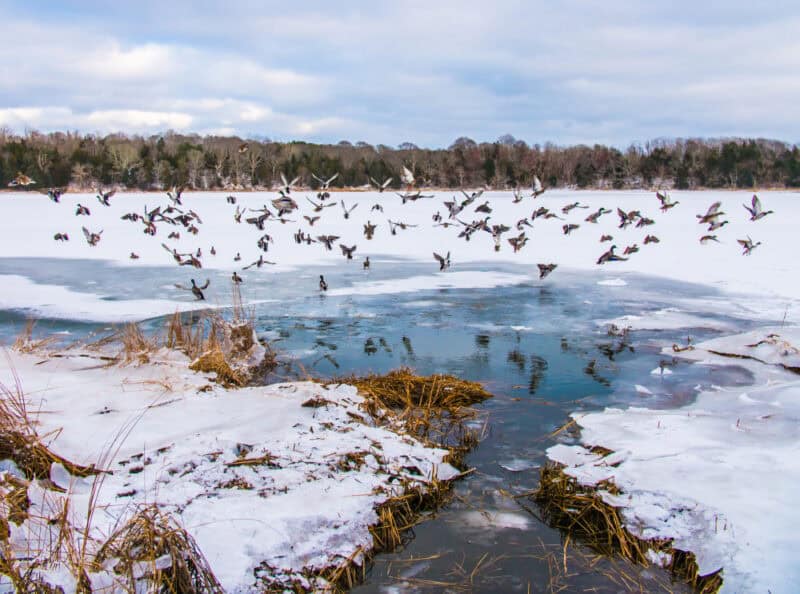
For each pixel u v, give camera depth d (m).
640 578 4.67
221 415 6.86
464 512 5.59
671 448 6.28
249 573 4.37
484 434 7.18
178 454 5.77
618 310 13.42
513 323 12.39
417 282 16.70
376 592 4.55
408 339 11.27
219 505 5.05
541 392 8.59
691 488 5.39
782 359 9.37
